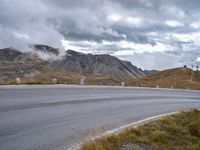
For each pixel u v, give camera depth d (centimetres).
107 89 3028
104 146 828
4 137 879
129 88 3625
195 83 8338
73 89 2609
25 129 992
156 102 2289
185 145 1070
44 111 1352
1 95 1741
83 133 1010
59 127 1071
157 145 967
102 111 1541
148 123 1256
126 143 925
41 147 814
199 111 1823
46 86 2683
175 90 4503
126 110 1664
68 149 817
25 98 1700
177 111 1808
